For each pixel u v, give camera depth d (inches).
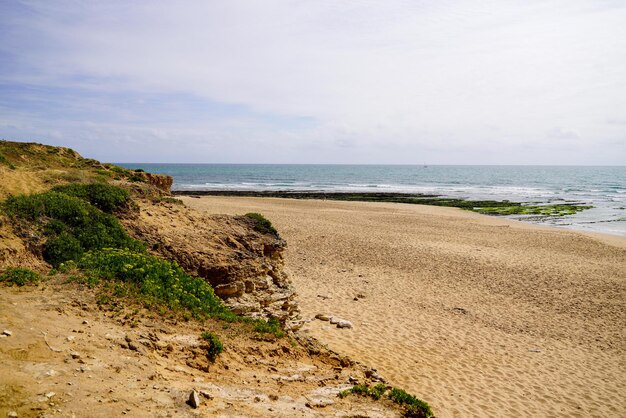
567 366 503.5
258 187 3454.7
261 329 383.6
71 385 212.1
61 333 260.1
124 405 206.5
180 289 383.2
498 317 654.5
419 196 2770.7
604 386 459.5
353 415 256.1
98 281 347.6
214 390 251.3
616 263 1039.0
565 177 5866.1
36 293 311.4
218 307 402.9
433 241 1219.9
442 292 761.6
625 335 608.4
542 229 1513.3
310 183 4146.2
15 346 233.6
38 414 185.6
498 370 478.9
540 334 598.2
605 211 2086.6
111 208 489.4
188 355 287.9
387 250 1074.7
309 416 241.1
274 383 289.9
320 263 926.4
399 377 435.5
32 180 539.2
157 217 520.7
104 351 254.8
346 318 605.0
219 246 499.5
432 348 523.5
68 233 417.1
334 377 332.2
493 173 7263.8
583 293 791.7
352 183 4232.3
